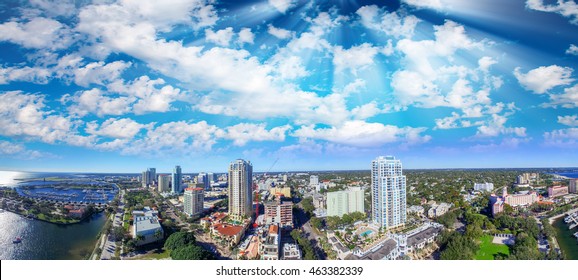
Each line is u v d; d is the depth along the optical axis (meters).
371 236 174.12
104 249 173.38
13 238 196.50
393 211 190.75
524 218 178.00
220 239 187.88
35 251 172.62
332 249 160.75
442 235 159.50
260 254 157.38
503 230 172.75
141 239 172.88
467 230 161.62
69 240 193.00
